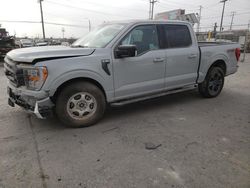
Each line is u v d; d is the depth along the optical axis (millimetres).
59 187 2281
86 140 3297
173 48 4520
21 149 3043
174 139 3307
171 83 4613
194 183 2311
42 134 3508
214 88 5496
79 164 2678
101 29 4402
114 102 4020
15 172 2529
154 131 3596
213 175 2438
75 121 3658
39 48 3832
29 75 3318
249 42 27281
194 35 4914
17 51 3701
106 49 3719
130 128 3721
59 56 3336
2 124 3896
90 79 3684
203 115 4312
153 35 4258
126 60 3881
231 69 5777
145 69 4141
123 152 2943
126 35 3914
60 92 3482
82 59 3475
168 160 2740
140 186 2277
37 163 2705
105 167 2611
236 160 2729
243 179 2371
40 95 3258
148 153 2912
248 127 3732
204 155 2848
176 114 4371
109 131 3607
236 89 6496
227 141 3232
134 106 4871
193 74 4945
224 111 4539
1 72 10391
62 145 3148
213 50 5191
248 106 4871
